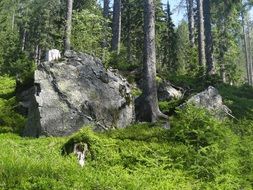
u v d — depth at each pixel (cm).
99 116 1530
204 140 1132
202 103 1616
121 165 1073
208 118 1171
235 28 4897
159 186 907
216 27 4956
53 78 1538
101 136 1255
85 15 2872
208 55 3175
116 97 1591
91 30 2833
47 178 781
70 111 1489
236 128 1369
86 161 1100
